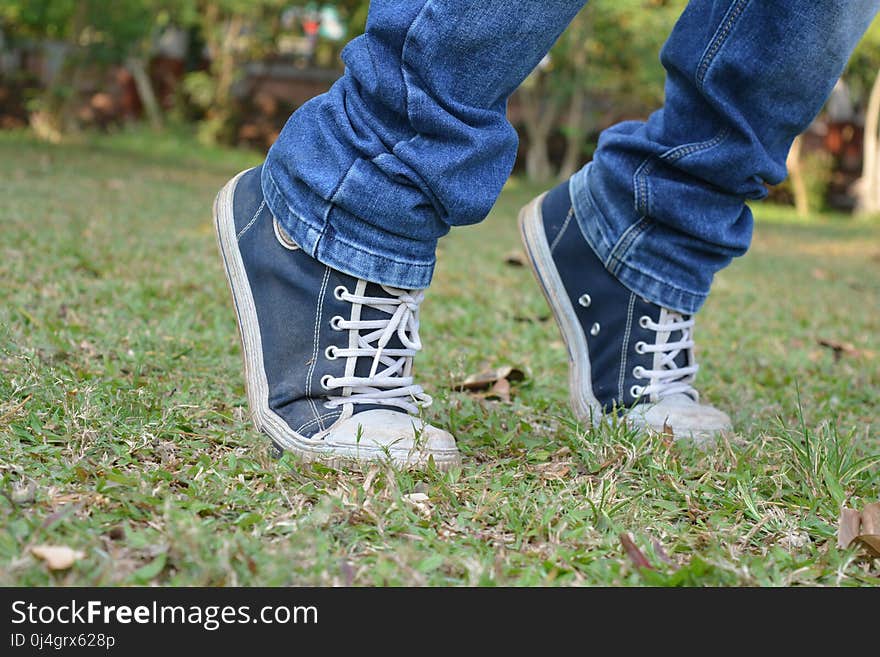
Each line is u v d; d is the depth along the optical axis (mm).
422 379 2371
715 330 3613
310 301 1643
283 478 1503
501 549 1312
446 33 1473
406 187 1557
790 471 1717
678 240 1898
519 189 12289
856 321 4191
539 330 3188
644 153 1867
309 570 1177
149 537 1210
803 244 8867
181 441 1640
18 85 12219
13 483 1354
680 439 1846
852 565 1347
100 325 2496
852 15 1692
